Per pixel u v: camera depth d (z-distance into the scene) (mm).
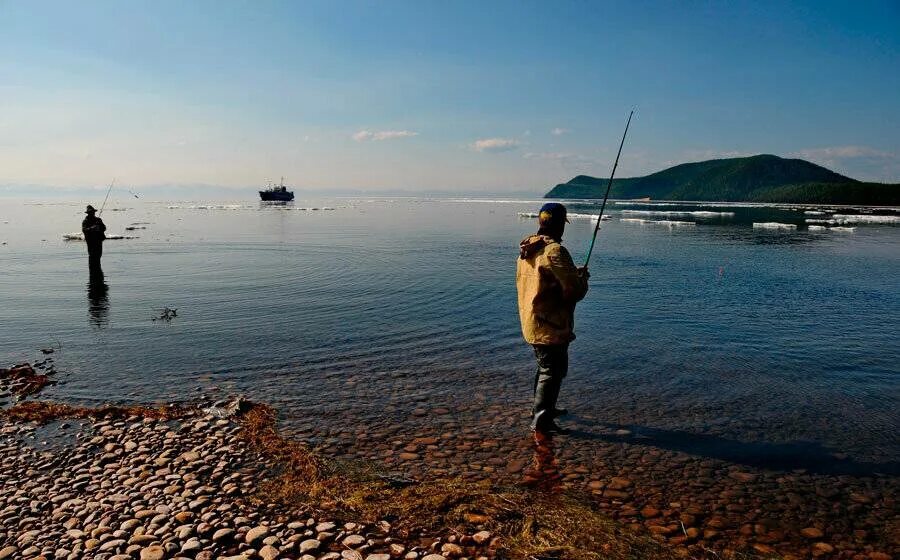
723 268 20141
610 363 8445
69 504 4562
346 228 46219
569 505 4426
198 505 4496
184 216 70375
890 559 3787
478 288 15492
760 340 9820
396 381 7613
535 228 46562
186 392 7176
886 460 5289
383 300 13641
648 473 5000
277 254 25094
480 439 5727
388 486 4746
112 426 6125
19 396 7031
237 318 11562
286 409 6578
